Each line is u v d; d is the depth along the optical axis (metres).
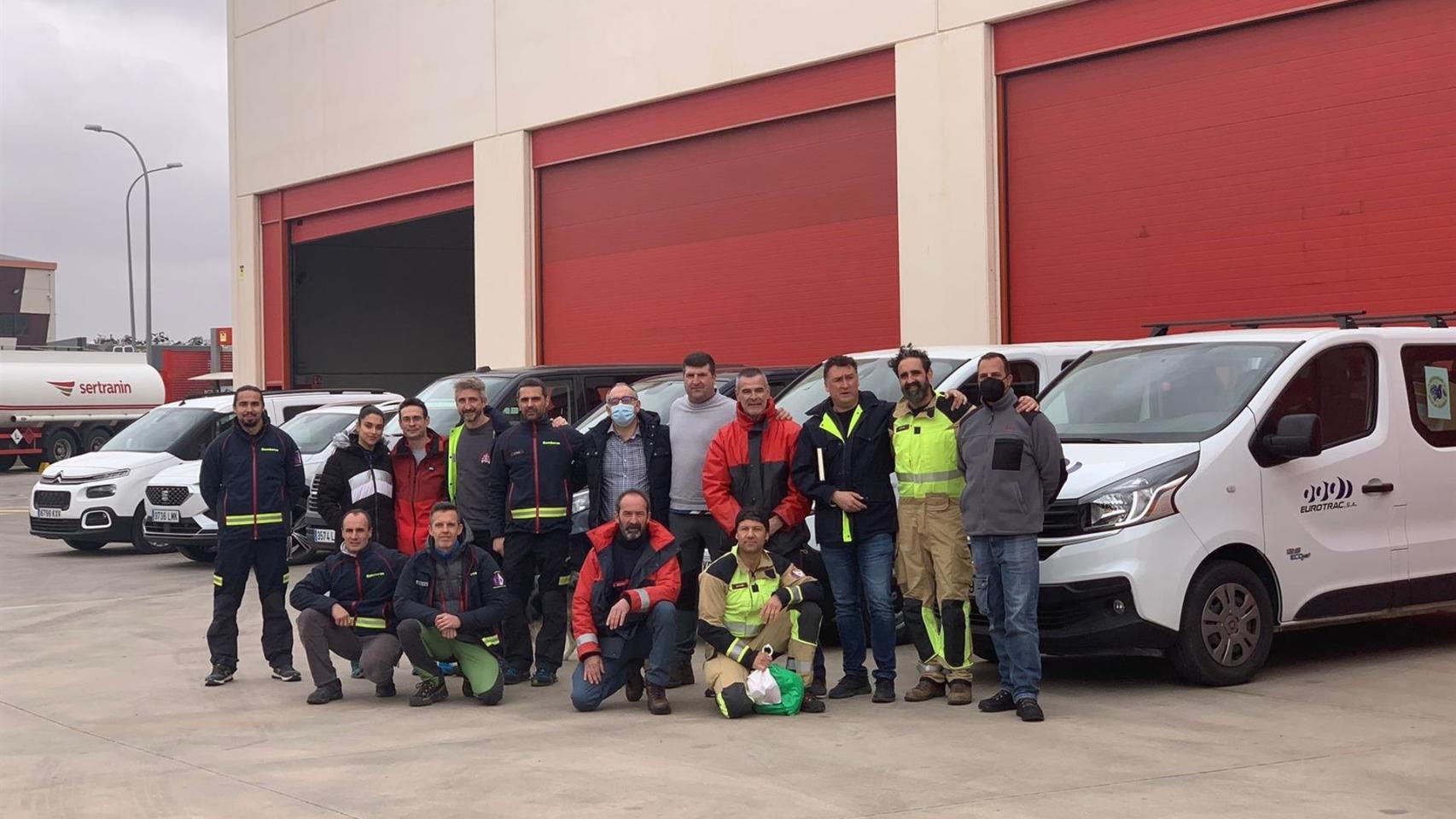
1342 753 6.55
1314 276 14.62
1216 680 8.11
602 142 23.78
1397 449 8.87
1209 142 15.51
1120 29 16.25
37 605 13.45
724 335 21.70
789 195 20.59
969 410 7.77
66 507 17.83
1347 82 14.33
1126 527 7.86
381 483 9.30
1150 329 10.59
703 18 21.56
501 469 9.10
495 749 7.14
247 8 32.31
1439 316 9.57
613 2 23.19
